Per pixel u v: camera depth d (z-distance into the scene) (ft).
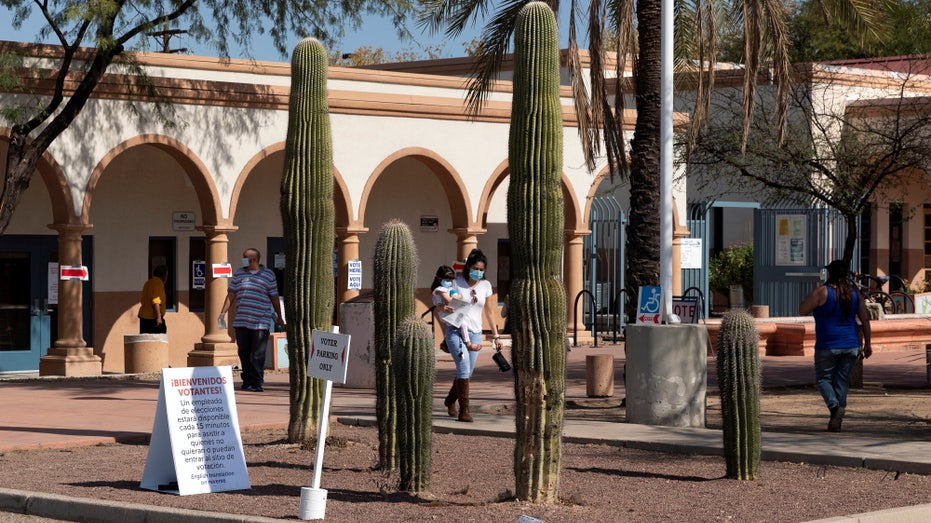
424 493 32.60
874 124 74.84
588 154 59.77
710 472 36.45
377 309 36.40
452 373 68.64
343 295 80.23
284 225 41.45
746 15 57.26
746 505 31.04
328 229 41.37
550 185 30.19
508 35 59.67
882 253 115.65
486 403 53.21
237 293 60.29
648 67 55.06
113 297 80.74
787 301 87.81
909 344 83.20
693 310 51.44
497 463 38.19
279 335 72.64
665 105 48.01
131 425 46.26
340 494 32.60
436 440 43.32
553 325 30.48
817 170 67.72
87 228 70.44
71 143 69.62
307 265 41.27
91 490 33.09
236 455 33.53
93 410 51.29
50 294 78.74
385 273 36.14
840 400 44.73
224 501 31.58
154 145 73.10
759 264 88.79
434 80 85.97
